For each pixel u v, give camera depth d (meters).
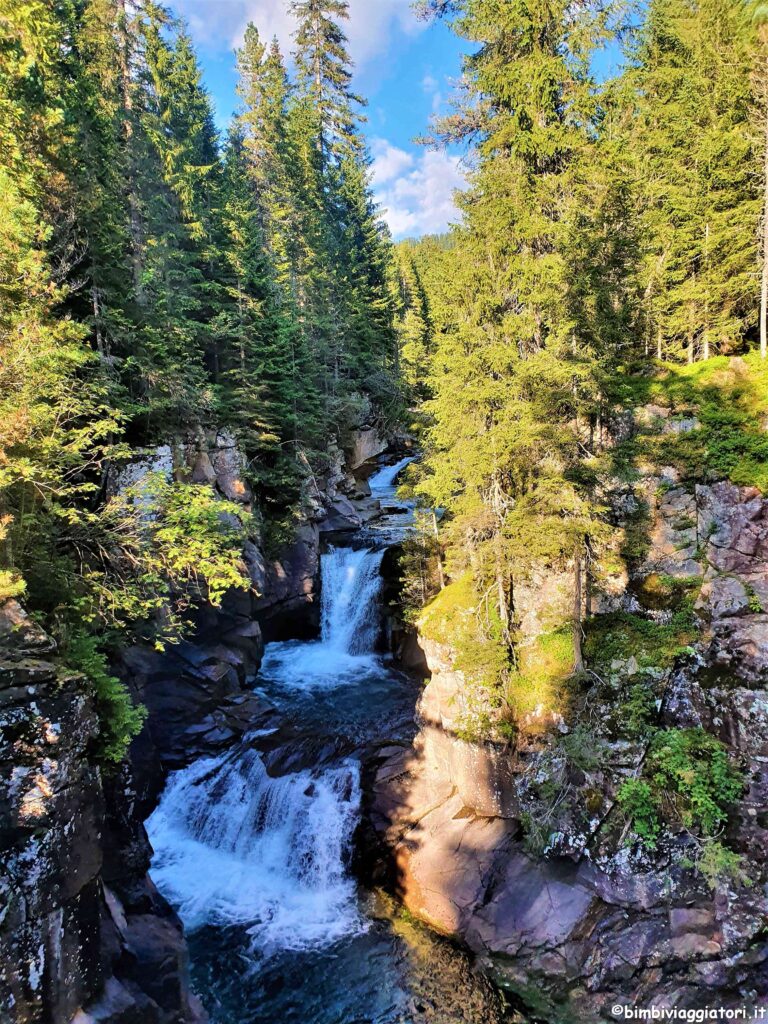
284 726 21.31
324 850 16.45
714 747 13.92
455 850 15.29
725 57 21.41
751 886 12.50
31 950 7.63
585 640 16.28
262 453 29.36
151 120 27.31
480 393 16.20
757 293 21.83
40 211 13.70
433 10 18.94
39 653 8.97
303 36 46.22
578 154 17.14
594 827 13.75
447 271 18.16
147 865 12.63
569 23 17.42
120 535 14.38
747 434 16.23
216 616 23.09
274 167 43.62
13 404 10.46
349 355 42.75
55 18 16.39
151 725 19.88
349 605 30.52
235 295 28.22
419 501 26.52
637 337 20.62
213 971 13.19
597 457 15.88
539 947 12.91
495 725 16.02
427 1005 12.28
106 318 17.97
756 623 14.76
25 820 7.81
